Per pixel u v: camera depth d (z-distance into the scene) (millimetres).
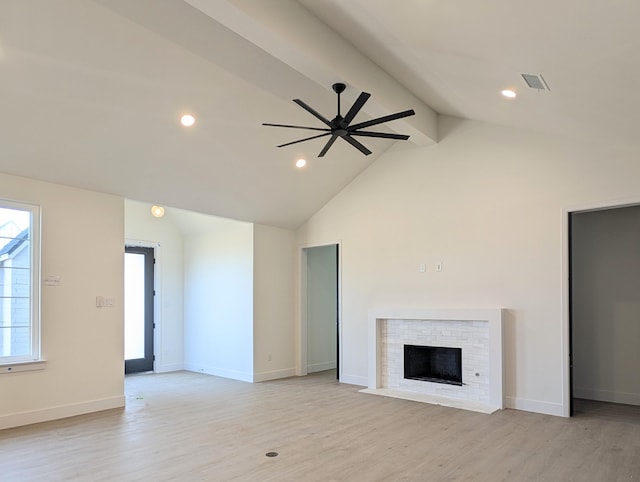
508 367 5379
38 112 4168
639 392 5523
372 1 3006
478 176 5820
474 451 3883
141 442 4145
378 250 6762
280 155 5898
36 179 4945
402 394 6094
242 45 3998
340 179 6977
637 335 5578
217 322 7820
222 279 7781
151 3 3396
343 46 4129
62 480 3312
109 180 5320
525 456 3768
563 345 5031
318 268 8328
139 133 4770
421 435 4320
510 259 5484
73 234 5230
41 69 3770
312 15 3766
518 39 2811
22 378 4727
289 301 7777
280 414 5105
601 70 2906
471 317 5625
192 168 5566
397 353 6441
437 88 4789
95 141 4699
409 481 3283
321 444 4070
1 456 3795
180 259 8555
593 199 4949
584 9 2219
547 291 5184
